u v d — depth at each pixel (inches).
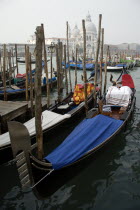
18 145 170.4
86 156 219.1
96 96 434.9
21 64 1951.3
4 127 304.2
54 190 201.9
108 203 194.4
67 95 496.4
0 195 208.2
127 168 247.1
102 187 215.9
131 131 343.9
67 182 218.8
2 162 249.8
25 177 179.6
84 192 209.5
